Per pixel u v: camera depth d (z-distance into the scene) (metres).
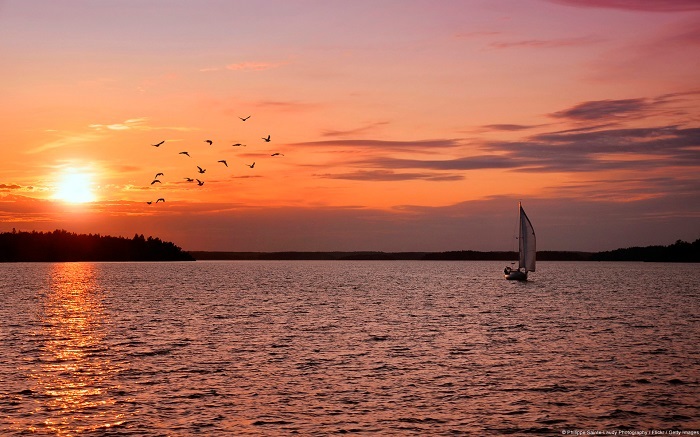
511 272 157.62
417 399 33.81
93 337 55.50
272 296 107.88
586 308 84.31
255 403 32.91
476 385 36.75
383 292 119.44
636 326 63.94
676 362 43.53
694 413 31.48
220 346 50.28
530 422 30.11
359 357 45.41
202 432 28.48
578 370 40.75
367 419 30.41
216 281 168.00
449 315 74.88
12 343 51.88
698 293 115.81
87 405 32.38
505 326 63.81
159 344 51.34
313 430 28.84
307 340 53.66
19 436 27.80
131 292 118.38
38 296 107.62
